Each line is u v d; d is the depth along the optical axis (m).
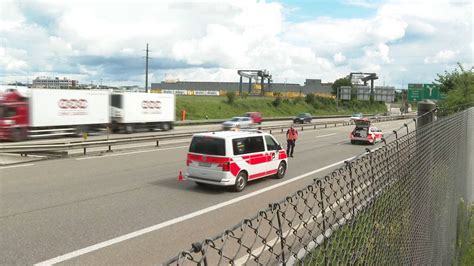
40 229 8.52
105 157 19.66
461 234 11.20
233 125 42.22
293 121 60.50
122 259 7.04
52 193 11.70
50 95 29.41
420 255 5.30
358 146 28.53
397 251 4.26
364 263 3.55
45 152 19.20
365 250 3.58
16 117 27.48
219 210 10.44
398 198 4.32
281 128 40.19
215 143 12.66
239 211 10.37
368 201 3.73
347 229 3.46
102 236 8.20
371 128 29.81
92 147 20.69
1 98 26.94
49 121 29.42
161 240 8.05
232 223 9.27
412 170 4.88
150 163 17.89
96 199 11.18
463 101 25.77
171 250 7.50
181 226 8.99
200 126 46.94
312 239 3.41
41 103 28.86
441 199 6.97
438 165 6.53
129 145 25.00
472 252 11.84
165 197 11.70
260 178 15.12
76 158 19.14
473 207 14.30
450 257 8.89
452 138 8.15
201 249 2.11
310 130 45.16
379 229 3.81
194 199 11.57
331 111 96.62
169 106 40.22
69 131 30.97
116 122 35.41
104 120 33.69
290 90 139.00
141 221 9.30
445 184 7.35
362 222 3.62
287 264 3.09
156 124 39.09
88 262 6.88
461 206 10.84
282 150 15.39
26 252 7.25
